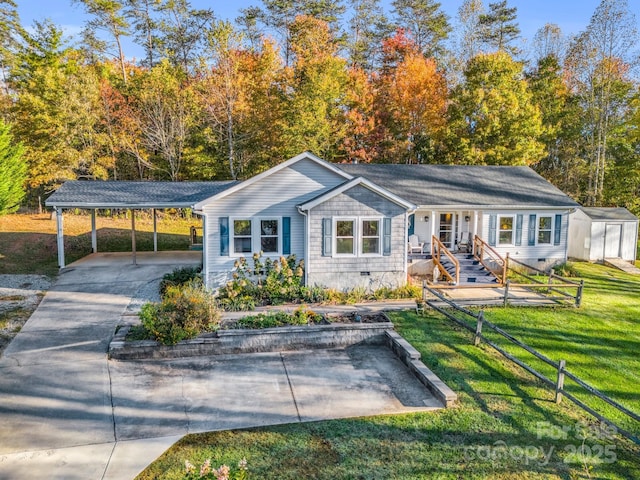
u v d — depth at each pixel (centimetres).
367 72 4088
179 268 1875
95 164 3036
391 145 3356
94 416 862
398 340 1207
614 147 3441
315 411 885
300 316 1304
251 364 1124
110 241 2453
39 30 3106
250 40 3784
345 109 3462
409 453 741
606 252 2408
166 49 3784
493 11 4225
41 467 704
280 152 3139
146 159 3228
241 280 1574
